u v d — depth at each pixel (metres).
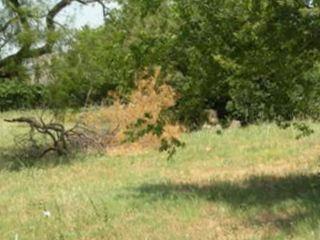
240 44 13.12
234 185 15.27
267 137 22.58
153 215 12.70
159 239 11.04
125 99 23.48
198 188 15.15
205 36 13.16
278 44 12.66
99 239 11.38
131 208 13.27
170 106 16.12
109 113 23.34
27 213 13.63
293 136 22.09
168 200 13.83
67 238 11.49
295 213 11.99
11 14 21.81
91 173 18.72
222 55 13.23
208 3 12.98
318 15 11.59
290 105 13.80
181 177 17.17
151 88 22.14
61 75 22.09
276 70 13.20
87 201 14.20
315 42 12.39
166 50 13.52
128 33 14.03
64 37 21.89
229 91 13.98
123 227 11.91
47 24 22.33
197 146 21.69
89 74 22.55
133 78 14.16
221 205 13.09
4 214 13.63
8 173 19.25
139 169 18.97
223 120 25.84
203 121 25.09
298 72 13.21
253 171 17.25
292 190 14.11
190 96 14.10
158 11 13.38
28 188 16.75
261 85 13.79
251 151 20.45
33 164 20.47
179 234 11.27
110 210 13.14
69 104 22.91
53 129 22.00
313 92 13.59
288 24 12.19
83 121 23.47
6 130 28.19
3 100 42.09
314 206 12.13
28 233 11.91
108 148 22.50
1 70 22.78
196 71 13.64
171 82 15.23
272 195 13.80
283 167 17.53
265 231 11.03
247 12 12.74
